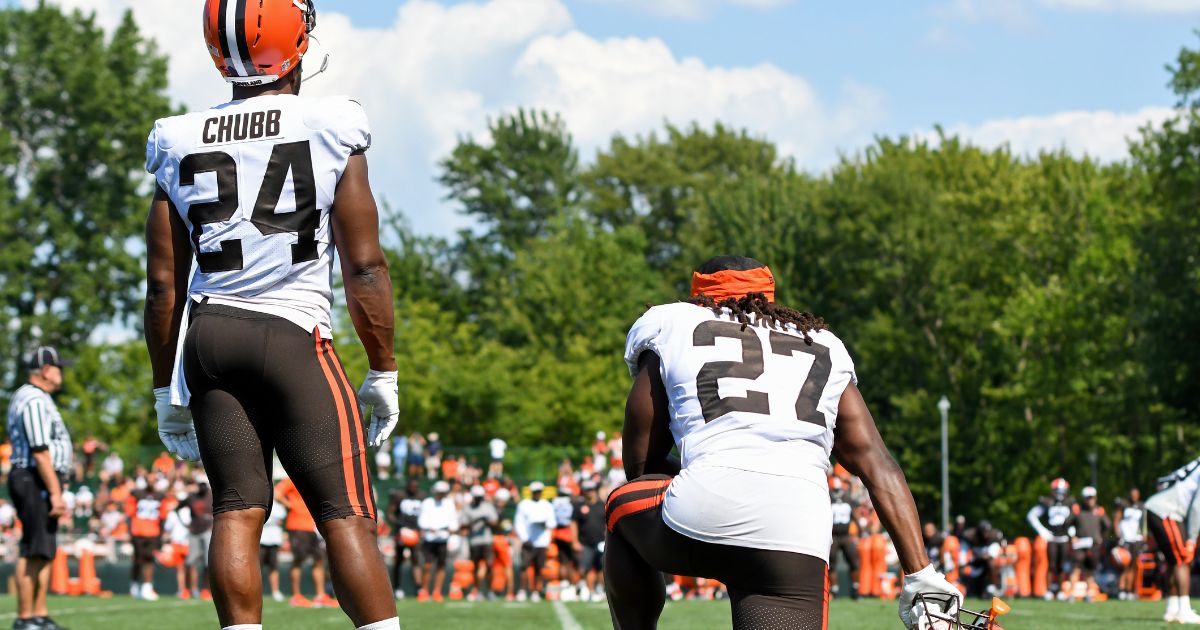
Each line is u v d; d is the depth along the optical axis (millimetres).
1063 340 59906
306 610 21562
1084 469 62219
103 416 63188
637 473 5168
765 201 74500
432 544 28250
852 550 27250
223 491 4785
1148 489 60156
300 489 4828
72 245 67500
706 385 4875
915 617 5000
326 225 4879
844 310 69312
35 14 69500
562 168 97938
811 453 4793
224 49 4922
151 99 70625
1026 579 31719
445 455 49562
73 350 67188
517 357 66062
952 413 63219
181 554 28062
